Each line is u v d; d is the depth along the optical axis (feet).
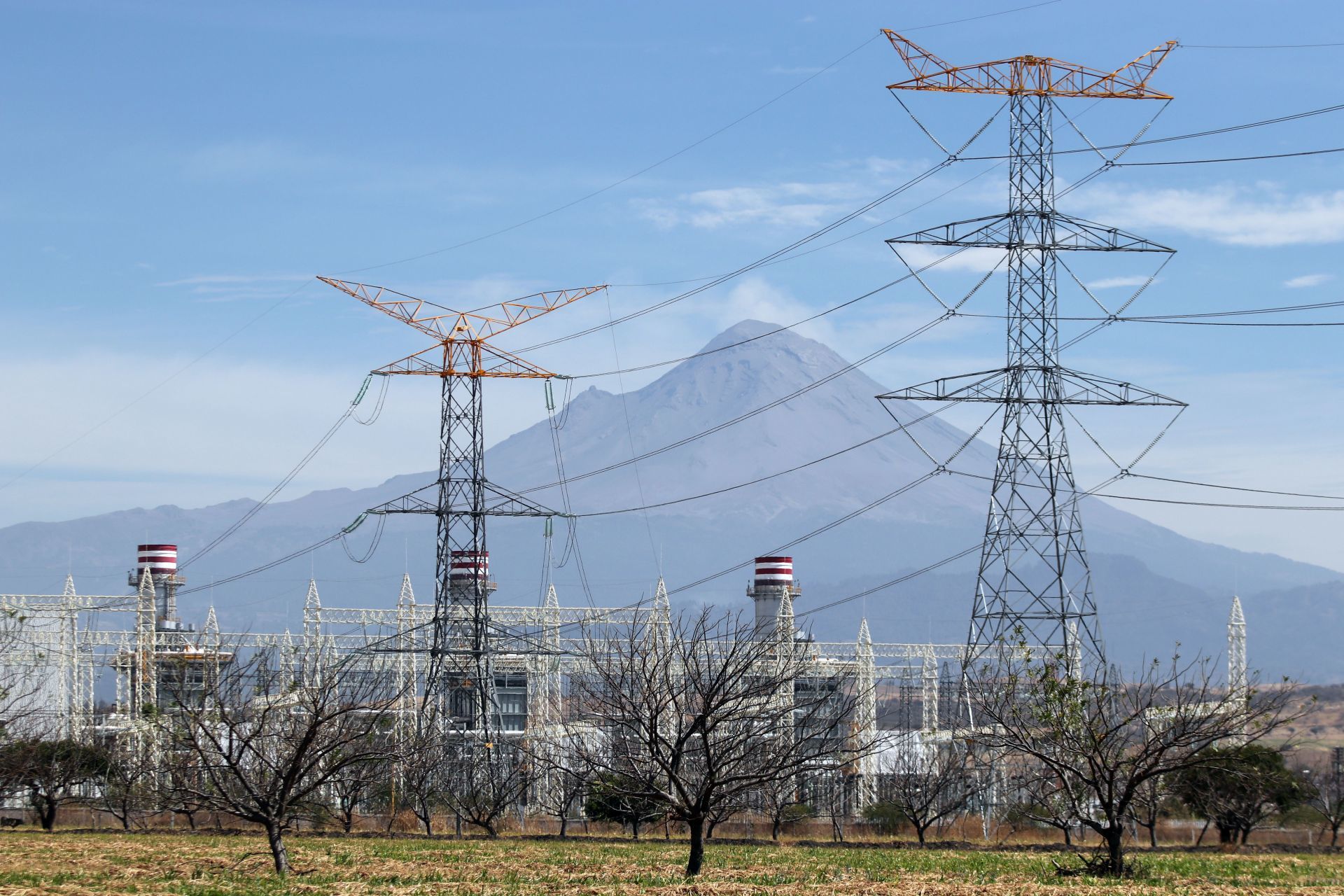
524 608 450.30
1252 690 205.16
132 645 437.99
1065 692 189.98
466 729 409.69
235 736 215.72
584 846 268.41
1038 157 351.87
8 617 348.79
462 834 309.83
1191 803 295.89
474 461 391.45
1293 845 293.43
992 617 326.44
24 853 227.20
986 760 325.01
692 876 190.08
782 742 219.20
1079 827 293.43
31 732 334.03
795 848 269.23
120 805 317.83
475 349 393.50
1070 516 338.54
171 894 170.09
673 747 189.67
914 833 332.80
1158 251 351.05
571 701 310.45
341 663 306.35
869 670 392.88
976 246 345.51
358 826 334.44
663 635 234.99
